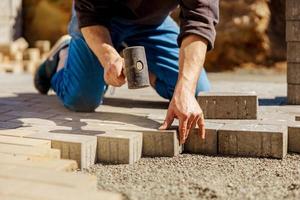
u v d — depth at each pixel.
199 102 2.77
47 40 8.11
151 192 2.18
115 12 2.97
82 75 2.91
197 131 2.56
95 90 2.95
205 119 2.76
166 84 3.13
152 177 2.31
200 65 2.55
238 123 2.67
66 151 2.43
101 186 2.23
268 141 2.50
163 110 3.04
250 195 2.15
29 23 8.27
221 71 6.62
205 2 2.58
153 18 3.04
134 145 2.47
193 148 2.58
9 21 7.91
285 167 2.39
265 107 3.04
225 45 6.68
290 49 3.06
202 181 2.26
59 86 3.18
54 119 2.83
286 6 3.02
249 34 6.59
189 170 2.37
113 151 2.46
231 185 2.23
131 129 2.57
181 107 2.47
